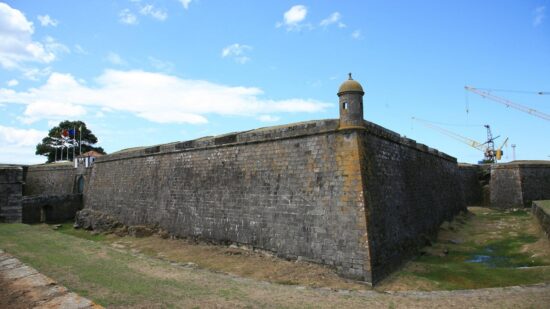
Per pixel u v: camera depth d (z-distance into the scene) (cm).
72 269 1182
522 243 2075
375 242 1414
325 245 1487
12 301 777
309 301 1055
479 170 4466
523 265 1648
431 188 2445
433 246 2011
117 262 1367
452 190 3109
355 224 1411
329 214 1501
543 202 2866
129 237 2500
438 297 1154
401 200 1808
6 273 1015
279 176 1738
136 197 2809
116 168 3225
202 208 2152
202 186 2188
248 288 1159
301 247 1572
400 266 1588
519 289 1238
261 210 1788
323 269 1459
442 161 2969
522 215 3262
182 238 2248
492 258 1792
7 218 2100
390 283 1354
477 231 2527
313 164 1609
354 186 1446
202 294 1028
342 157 1512
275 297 1072
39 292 834
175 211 2366
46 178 4622
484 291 1226
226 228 1962
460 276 1441
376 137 1670
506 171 3991
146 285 1066
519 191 3828
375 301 1095
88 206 3562
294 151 1702
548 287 1252
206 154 2223
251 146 1927
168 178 2506
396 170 1831
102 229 2845
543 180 3966
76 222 3130
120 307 846
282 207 1689
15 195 2144
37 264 1211
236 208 1927
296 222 1616
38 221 3538
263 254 1723
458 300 1113
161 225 2466
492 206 4038
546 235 2080
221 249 1891
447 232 2402
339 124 1547
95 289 977
